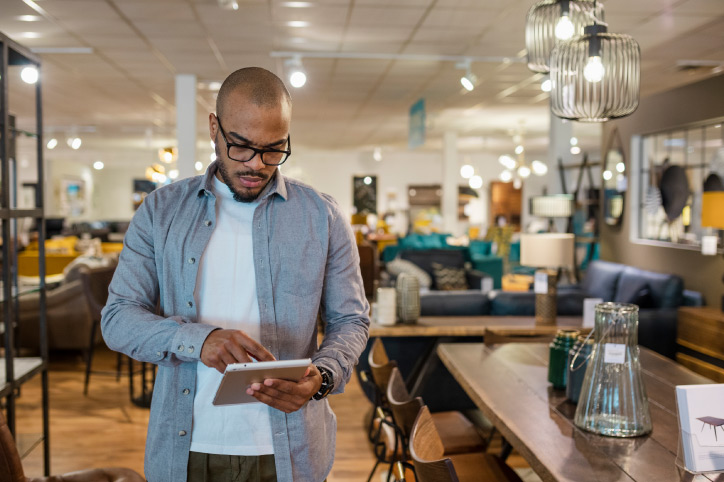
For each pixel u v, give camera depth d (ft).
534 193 62.69
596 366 6.86
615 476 5.63
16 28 18.02
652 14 16.61
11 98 30.14
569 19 10.61
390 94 28.91
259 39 19.25
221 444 4.63
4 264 9.48
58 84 26.58
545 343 11.57
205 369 4.62
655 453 6.17
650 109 23.54
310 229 4.82
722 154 20.38
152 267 4.73
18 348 13.84
